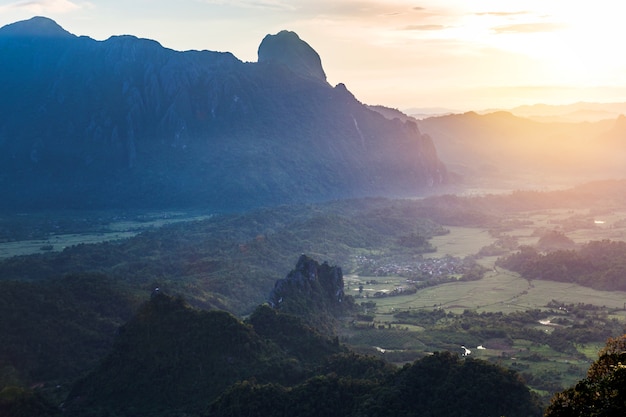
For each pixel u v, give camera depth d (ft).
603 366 311.88
